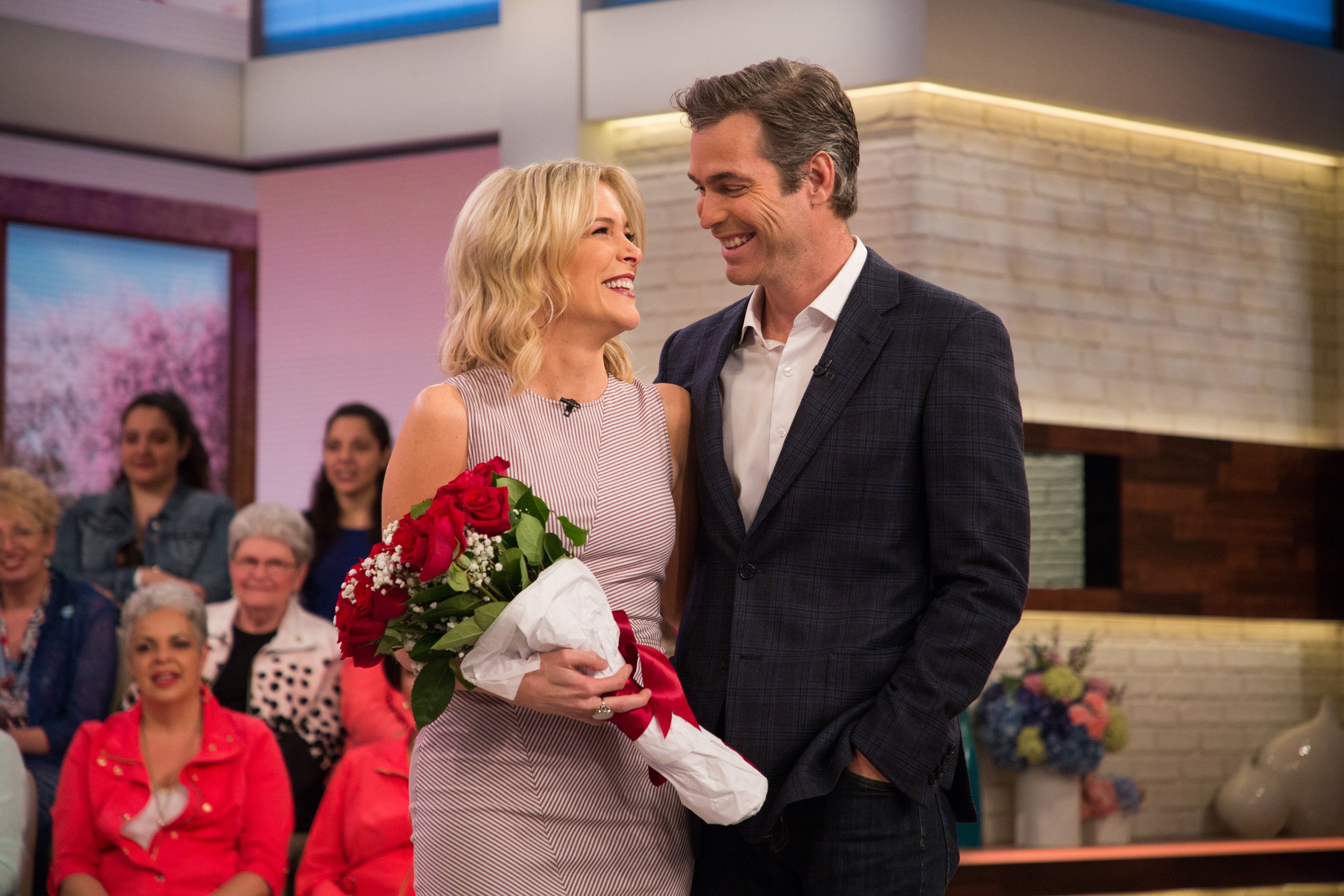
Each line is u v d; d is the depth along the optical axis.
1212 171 7.25
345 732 5.48
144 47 7.85
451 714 2.79
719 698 2.89
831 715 2.75
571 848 2.74
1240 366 7.29
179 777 4.77
